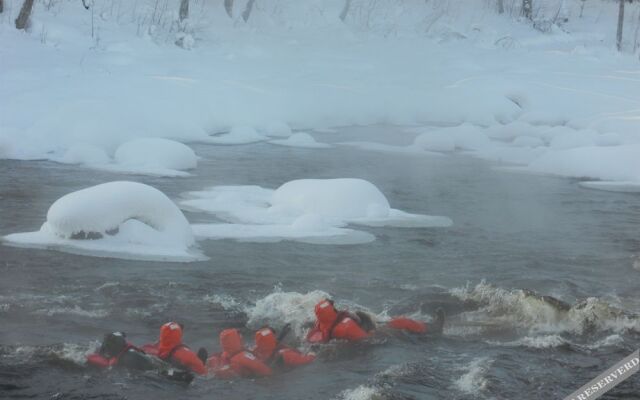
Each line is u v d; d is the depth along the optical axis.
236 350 8.49
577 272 12.88
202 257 12.85
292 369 8.54
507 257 13.67
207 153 23.55
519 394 8.11
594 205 18.41
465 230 15.54
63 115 22.67
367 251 13.73
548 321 10.12
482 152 25.91
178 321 10.02
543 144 27.45
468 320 10.19
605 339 9.61
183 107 26.45
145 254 12.71
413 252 13.80
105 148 22.33
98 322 9.84
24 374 8.15
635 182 21.39
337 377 8.37
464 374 8.51
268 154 23.86
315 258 13.16
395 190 19.48
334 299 11.07
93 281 11.35
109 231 13.22
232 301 10.84
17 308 10.18
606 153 22.48
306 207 16.42
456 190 19.73
